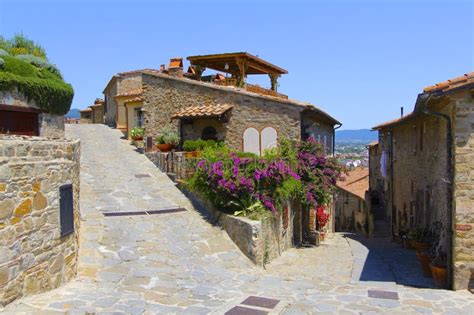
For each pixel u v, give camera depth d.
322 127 23.69
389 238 22.06
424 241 13.39
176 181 17.14
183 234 12.21
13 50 20.98
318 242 17.50
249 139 18.62
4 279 6.38
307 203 16.59
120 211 13.49
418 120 15.80
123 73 32.91
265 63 25.81
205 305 7.80
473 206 9.62
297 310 7.81
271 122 18.47
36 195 7.25
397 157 21.31
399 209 20.66
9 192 6.51
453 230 9.82
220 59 24.30
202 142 18.19
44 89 19.12
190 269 10.09
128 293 8.09
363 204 26.73
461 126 9.66
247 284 9.48
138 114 27.05
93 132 29.52
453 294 9.26
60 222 8.00
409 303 8.43
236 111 18.83
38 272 7.28
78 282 8.41
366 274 11.91
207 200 14.18
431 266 10.56
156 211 13.80
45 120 19.66
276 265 12.40
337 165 17.98
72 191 8.71
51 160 8.05
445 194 11.52
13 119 18.19
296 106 18.31
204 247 11.64
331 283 10.20
